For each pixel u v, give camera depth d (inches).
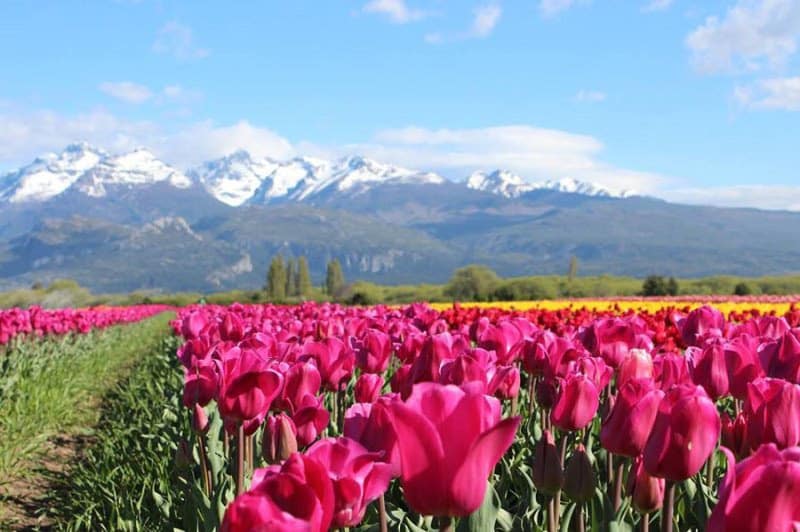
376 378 188.4
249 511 79.4
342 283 5797.2
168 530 229.8
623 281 3981.3
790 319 436.5
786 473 80.4
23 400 501.7
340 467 102.3
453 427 96.3
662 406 115.8
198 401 200.7
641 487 133.4
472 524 144.0
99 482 326.0
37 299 3218.5
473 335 284.7
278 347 226.8
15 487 402.9
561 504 183.0
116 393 689.6
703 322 270.8
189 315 328.8
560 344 207.3
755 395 134.0
